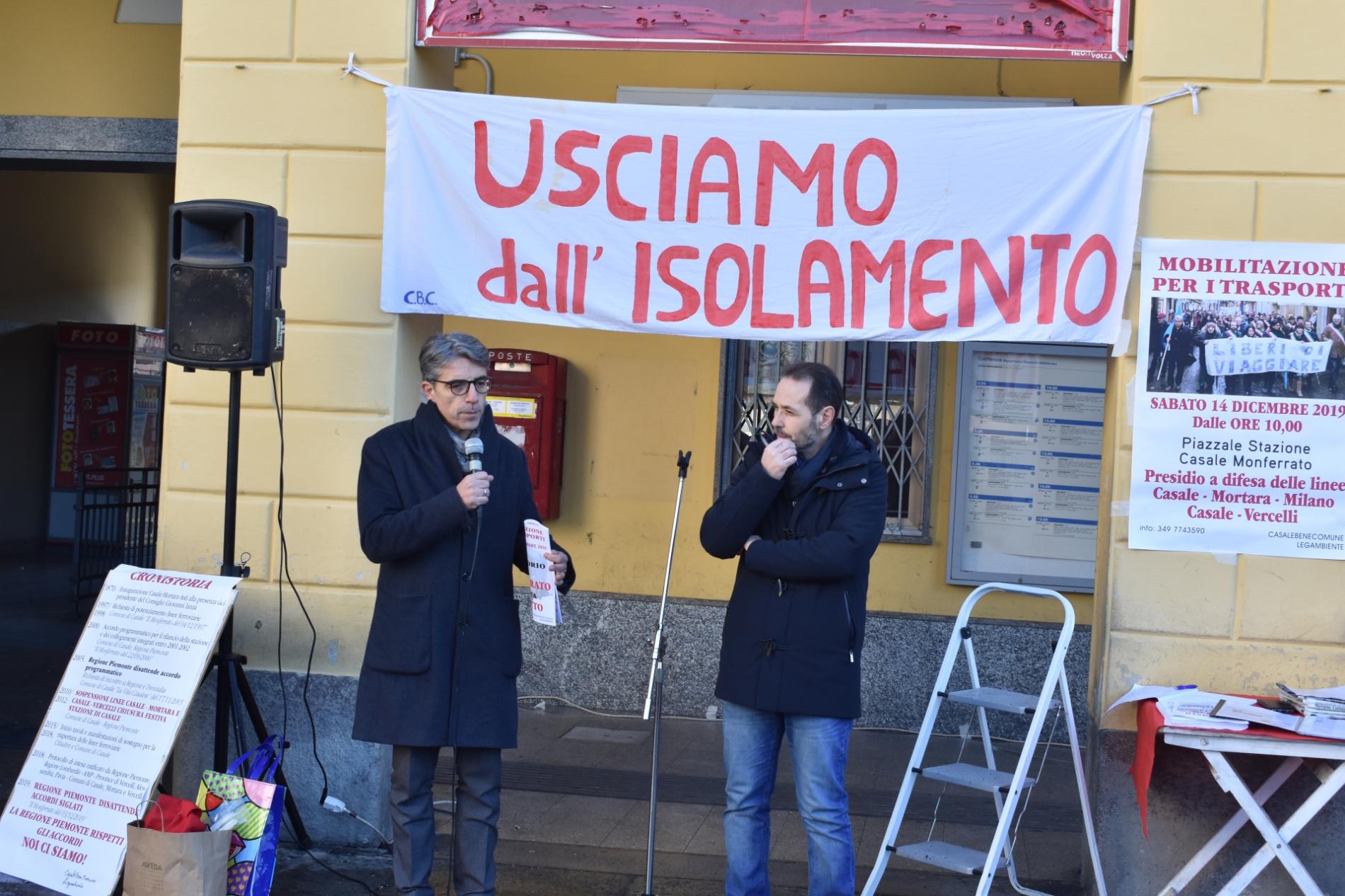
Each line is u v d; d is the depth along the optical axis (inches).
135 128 256.2
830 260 176.9
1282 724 151.9
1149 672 169.9
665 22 181.8
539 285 181.5
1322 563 167.8
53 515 517.0
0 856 158.2
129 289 558.3
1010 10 175.8
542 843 193.9
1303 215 168.2
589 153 179.9
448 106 181.9
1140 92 171.3
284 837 187.9
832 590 146.1
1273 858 162.2
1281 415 168.6
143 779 154.5
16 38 259.3
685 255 179.3
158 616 162.9
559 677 280.8
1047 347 269.4
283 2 187.9
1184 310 169.9
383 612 147.5
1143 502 170.1
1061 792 231.0
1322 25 167.6
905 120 174.2
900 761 248.1
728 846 148.9
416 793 146.8
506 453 154.1
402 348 187.2
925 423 272.1
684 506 281.3
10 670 295.4
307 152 187.5
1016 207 172.6
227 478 166.4
